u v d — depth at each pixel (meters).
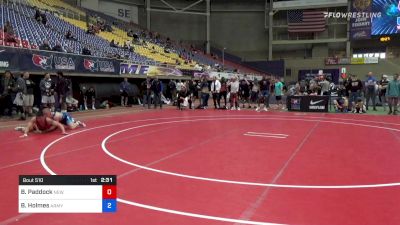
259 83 23.03
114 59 23.20
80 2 40.94
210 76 33.28
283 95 27.70
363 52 47.22
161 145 10.28
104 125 14.72
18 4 27.72
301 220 4.80
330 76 42.88
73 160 8.30
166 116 18.41
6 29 19.62
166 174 7.11
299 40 48.81
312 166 7.82
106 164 7.91
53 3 34.59
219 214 5.02
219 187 6.27
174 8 48.31
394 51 45.75
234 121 16.22
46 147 9.87
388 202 5.52
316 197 5.75
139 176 6.95
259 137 11.74
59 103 17.50
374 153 9.20
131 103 25.47
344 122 15.98
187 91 24.41
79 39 28.33
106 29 36.62
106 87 23.81
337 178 6.86
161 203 5.45
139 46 37.31
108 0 44.44
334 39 47.44
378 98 24.02
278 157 8.71
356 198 5.70
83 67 20.52
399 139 11.41
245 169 7.53
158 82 22.92
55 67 18.55
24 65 16.75
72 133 12.46
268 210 5.18
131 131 13.04
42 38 23.08
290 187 6.28
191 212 5.09
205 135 12.14
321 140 11.19
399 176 7.01
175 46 45.22
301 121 16.30
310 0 46.41
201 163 8.06
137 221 4.77
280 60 48.44
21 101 15.53
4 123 14.72
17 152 9.19
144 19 47.81
